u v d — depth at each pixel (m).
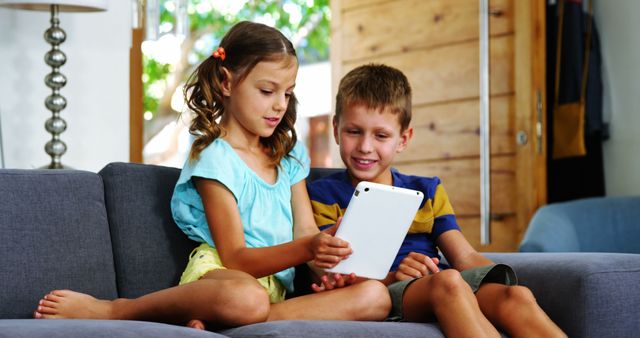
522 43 4.11
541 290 1.97
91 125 3.88
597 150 4.66
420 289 1.83
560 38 4.59
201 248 2.01
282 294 2.11
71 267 1.91
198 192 2.02
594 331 1.87
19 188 1.91
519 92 4.12
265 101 2.05
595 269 1.89
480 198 4.25
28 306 1.84
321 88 9.22
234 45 2.07
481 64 4.17
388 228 1.87
